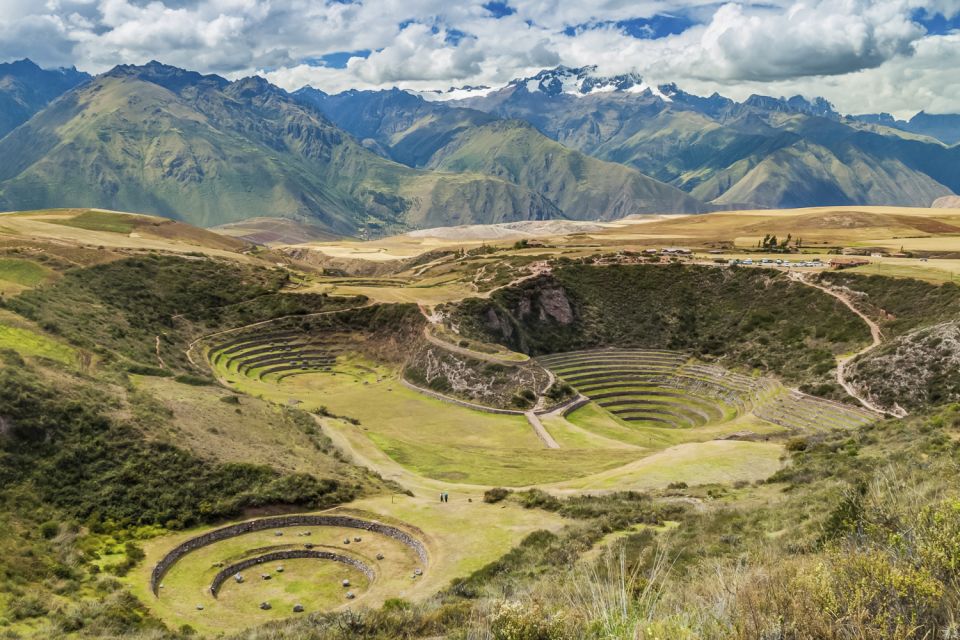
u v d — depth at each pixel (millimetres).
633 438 102750
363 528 50875
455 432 104062
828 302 139625
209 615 37594
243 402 84312
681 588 13398
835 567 10750
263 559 45625
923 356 103375
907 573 9898
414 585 40469
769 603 10078
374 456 79875
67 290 130250
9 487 46281
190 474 53750
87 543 43750
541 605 12469
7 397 52406
